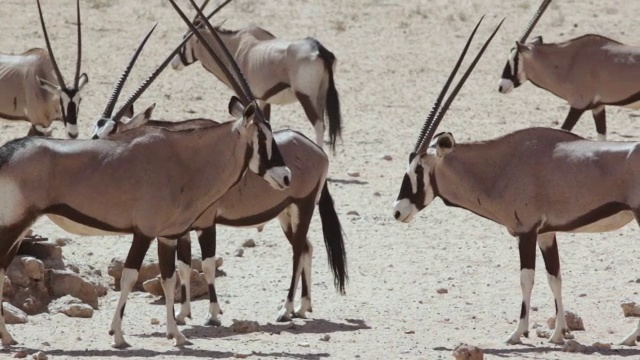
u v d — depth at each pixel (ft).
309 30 314.14
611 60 194.59
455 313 122.72
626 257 149.18
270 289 132.87
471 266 144.66
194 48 212.84
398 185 190.60
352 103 252.21
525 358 103.14
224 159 106.93
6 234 100.58
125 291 104.27
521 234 110.11
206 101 246.06
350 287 134.10
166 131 105.91
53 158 101.14
